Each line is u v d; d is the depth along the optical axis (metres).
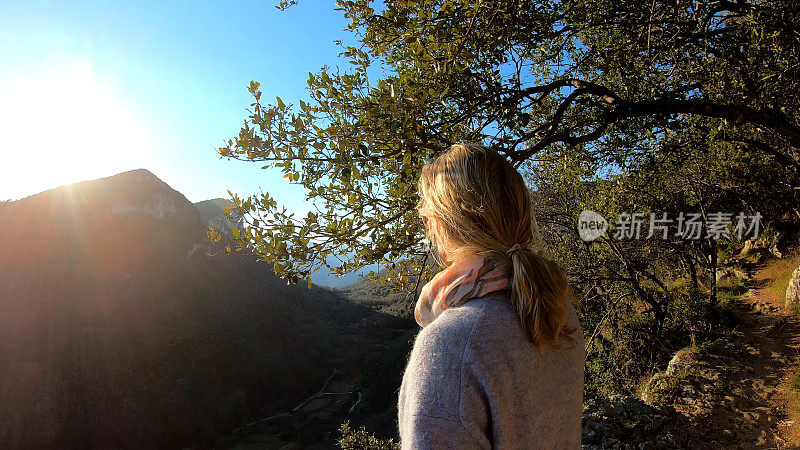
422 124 2.91
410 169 2.61
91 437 51.62
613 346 10.11
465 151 0.81
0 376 55.56
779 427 5.02
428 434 0.60
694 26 3.97
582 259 9.58
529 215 0.82
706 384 6.14
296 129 2.55
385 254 2.79
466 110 3.40
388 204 2.81
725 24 4.69
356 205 2.72
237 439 52.38
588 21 4.24
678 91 4.41
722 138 5.02
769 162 8.34
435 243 0.88
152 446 51.59
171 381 61.47
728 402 5.59
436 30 2.98
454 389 0.61
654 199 9.38
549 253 9.62
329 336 83.50
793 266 11.38
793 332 7.89
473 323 0.65
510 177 0.80
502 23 3.40
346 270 2.80
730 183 9.77
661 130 4.86
